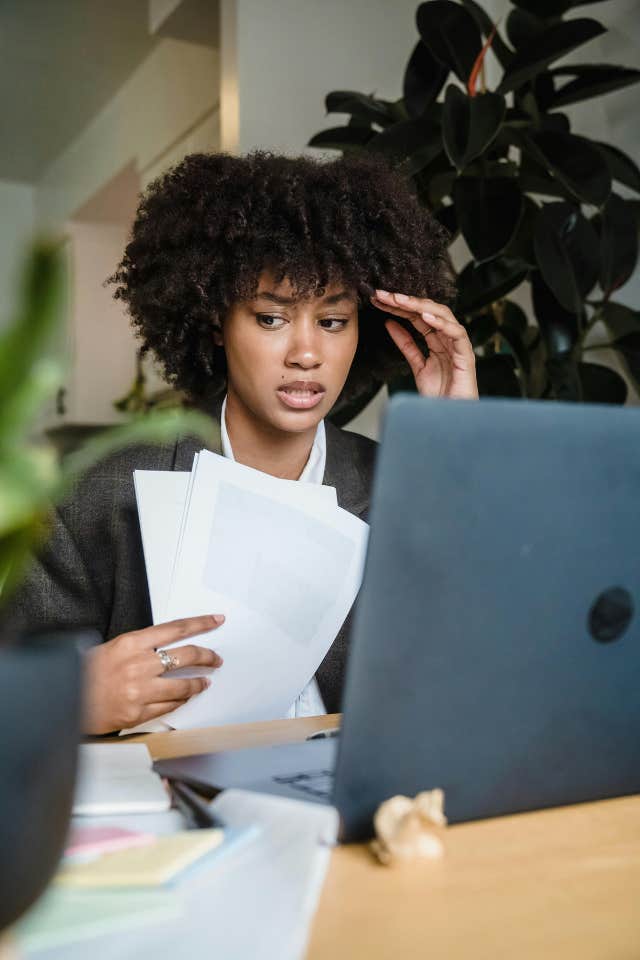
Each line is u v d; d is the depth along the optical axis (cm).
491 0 299
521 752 60
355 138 235
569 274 218
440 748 57
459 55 224
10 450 34
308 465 139
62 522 126
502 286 219
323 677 123
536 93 232
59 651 35
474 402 52
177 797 61
